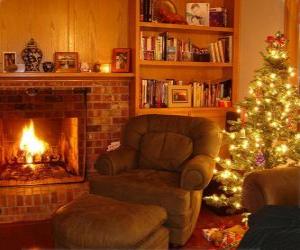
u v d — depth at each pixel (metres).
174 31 4.51
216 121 4.52
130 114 4.31
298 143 3.06
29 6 3.98
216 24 4.50
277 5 4.01
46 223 3.59
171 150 3.55
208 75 4.70
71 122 4.23
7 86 3.89
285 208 2.09
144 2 4.15
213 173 3.20
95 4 4.19
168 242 2.77
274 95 3.14
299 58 3.84
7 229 3.42
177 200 2.91
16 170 4.13
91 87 4.16
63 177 4.12
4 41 3.94
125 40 4.32
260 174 2.41
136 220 2.42
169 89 4.31
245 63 4.44
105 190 3.18
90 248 2.31
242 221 3.38
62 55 3.99
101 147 4.28
